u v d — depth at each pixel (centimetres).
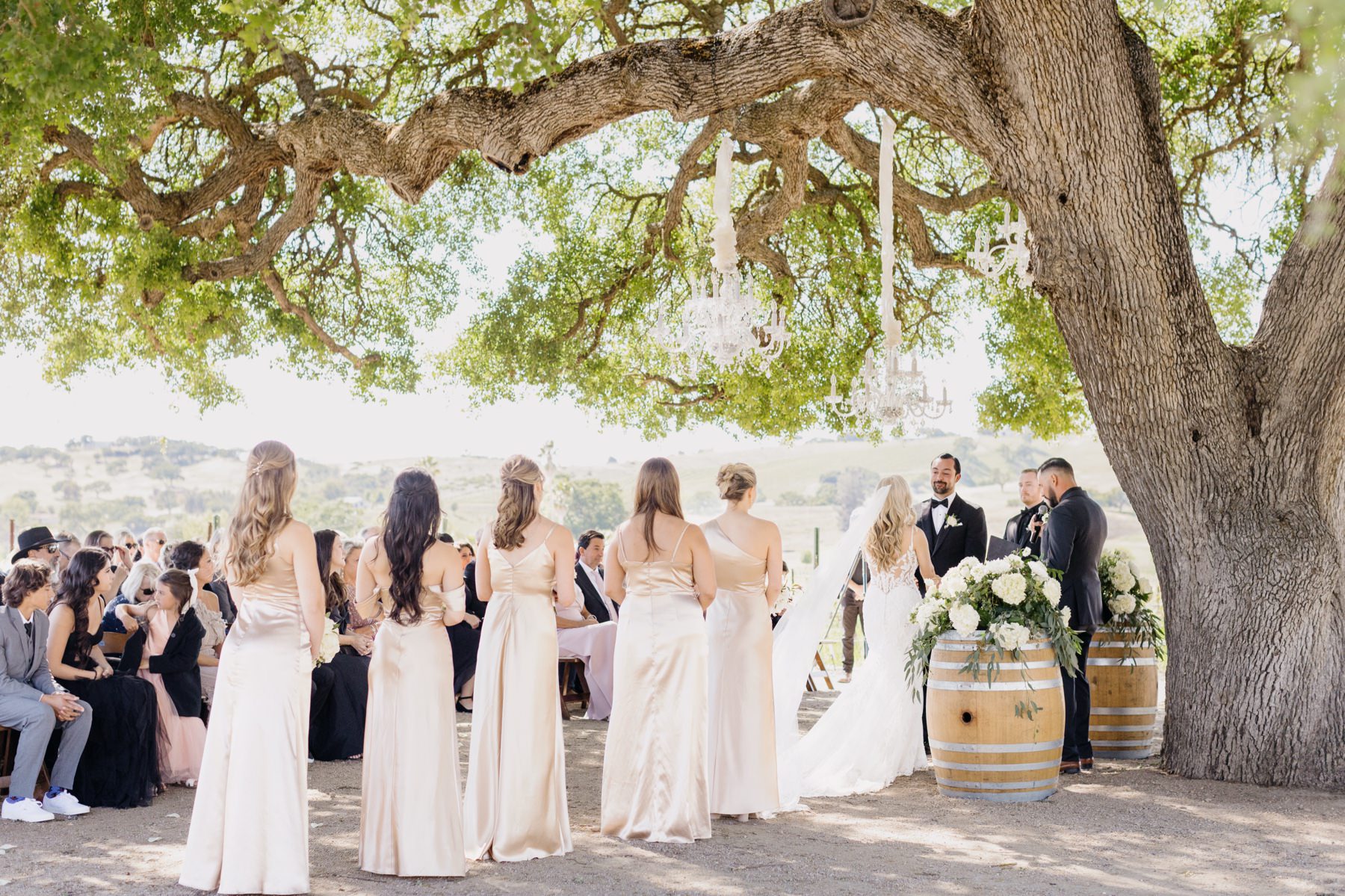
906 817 623
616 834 582
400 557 509
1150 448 709
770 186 1207
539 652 547
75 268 1066
